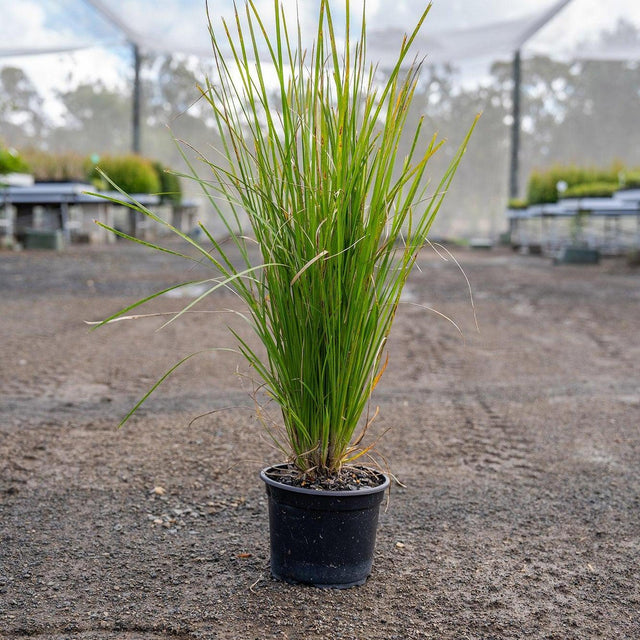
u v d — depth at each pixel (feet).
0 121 137.39
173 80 128.06
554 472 7.73
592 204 43.47
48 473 7.36
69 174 57.16
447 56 46.62
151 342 14.82
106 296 21.49
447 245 67.10
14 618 4.59
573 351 14.62
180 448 8.21
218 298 21.56
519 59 77.61
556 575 5.38
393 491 7.07
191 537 5.90
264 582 5.08
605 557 5.72
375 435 8.93
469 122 148.15
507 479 7.48
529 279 29.04
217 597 4.87
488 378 12.26
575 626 4.66
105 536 5.90
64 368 12.30
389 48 41.06
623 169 57.31
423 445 8.57
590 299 22.44
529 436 9.01
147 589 4.99
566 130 156.15
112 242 54.85
